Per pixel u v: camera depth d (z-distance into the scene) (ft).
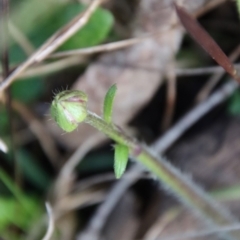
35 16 0.89
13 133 0.89
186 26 0.74
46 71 0.90
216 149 0.90
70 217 0.93
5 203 0.88
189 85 0.94
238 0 0.74
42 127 0.93
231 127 0.91
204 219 0.84
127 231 0.91
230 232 0.84
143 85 0.91
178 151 0.92
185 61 0.91
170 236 0.88
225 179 0.89
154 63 0.90
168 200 0.90
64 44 0.89
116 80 0.91
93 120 0.69
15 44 0.90
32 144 0.95
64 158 0.94
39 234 0.89
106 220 0.92
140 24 0.90
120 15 0.90
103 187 0.94
